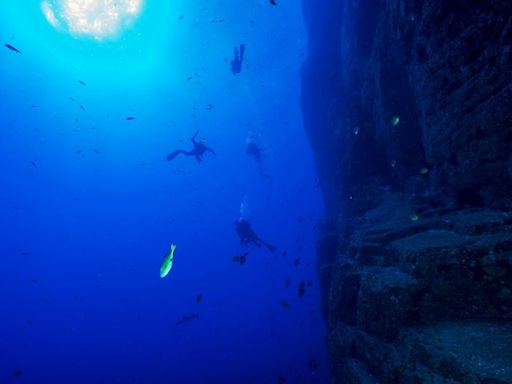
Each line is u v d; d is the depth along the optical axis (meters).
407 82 9.90
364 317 6.27
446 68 6.97
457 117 7.00
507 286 4.38
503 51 5.57
